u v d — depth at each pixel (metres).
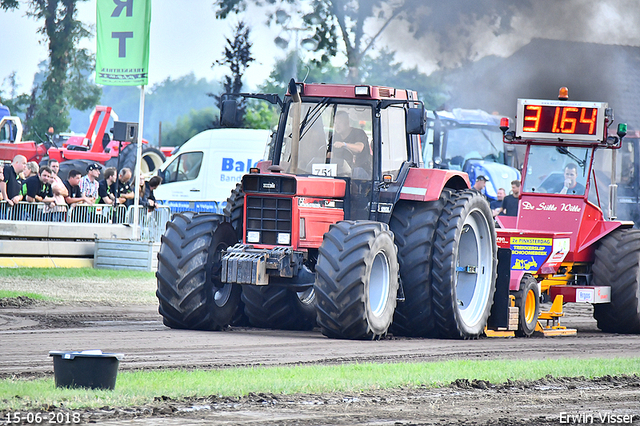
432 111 85.12
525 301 39.53
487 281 38.28
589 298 41.72
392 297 34.12
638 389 23.72
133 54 63.00
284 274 33.78
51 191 62.16
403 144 37.44
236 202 37.09
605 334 43.16
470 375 24.33
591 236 44.16
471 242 38.28
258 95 36.72
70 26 187.00
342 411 19.19
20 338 30.72
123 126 64.50
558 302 42.06
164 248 35.12
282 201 34.47
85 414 17.53
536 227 44.22
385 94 36.25
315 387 21.45
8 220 59.62
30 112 187.38
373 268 34.06
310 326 38.34
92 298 46.75
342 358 27.73
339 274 32.28
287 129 36.59
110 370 19.92
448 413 19.50
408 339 35.28
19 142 95.50
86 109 189.50
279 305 37.50
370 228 33.00
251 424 17.48
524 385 23.47
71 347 28.39
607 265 43.59
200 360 26.31
